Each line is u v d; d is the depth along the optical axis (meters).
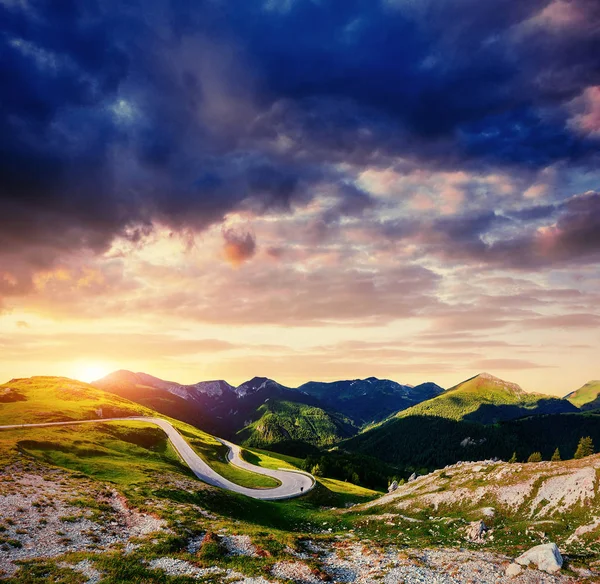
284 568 36.50
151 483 74.50
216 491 80.56
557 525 55.62
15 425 125.12
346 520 78.25
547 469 73.19
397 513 77.75
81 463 84.81
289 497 104.94
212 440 189.25
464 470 87.50
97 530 44.16
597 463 67.31
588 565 38.47
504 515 64.50
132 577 32.75
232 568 36.22
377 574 36.22
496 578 34.84
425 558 41.25
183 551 40.19
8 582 30.55
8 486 56.47
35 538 40.09
